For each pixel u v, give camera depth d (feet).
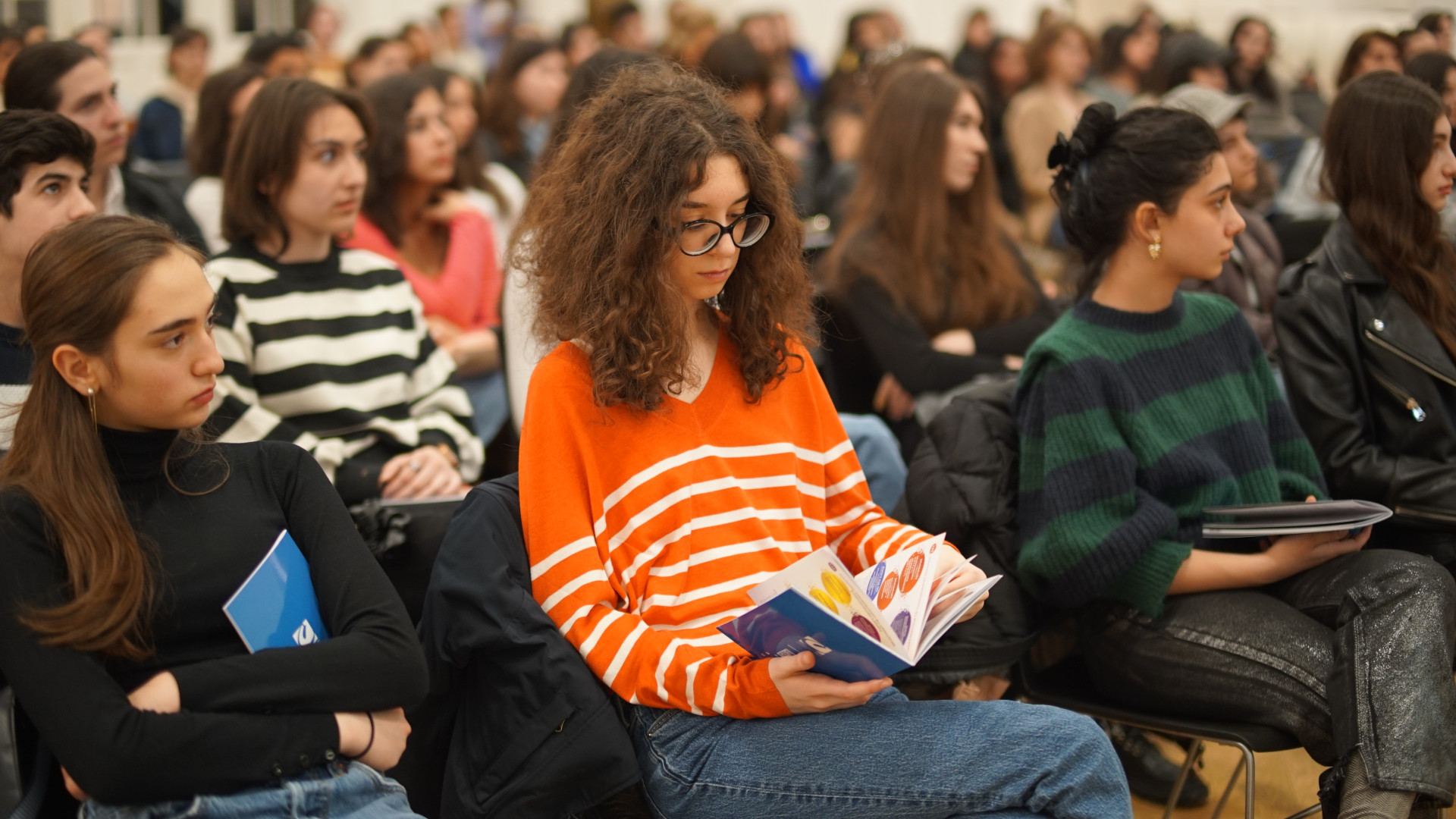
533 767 4.89
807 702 4.83
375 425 7.92
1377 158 7.22
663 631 5.20
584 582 5.14
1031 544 6.47
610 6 23.77
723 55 13.09
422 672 4.89
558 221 5.44
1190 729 6.20
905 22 36.52
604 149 5.32
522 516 5.27
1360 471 7.14
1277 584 6.73
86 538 4.49
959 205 10.24
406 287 8.51
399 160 10.48
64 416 4.62
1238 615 6.25
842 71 22.43
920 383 9.51
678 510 5.33
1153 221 6.58
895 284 9.76
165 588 4.70
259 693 4.49
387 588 5.04
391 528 6.14
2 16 22.76
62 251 4.58
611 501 5.35
